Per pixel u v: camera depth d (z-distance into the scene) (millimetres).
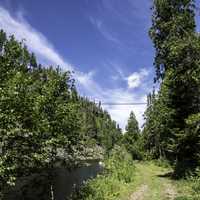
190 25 32781
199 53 25281
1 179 13711
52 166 18031
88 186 22703
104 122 149125
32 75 16344
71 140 18531
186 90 29969
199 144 28312
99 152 97125
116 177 29797
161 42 34312
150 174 38531
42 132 15516
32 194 21781
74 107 18344
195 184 20500
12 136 13391
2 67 14047
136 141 87125
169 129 31344
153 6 35031
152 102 56562
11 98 13211
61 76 17797
